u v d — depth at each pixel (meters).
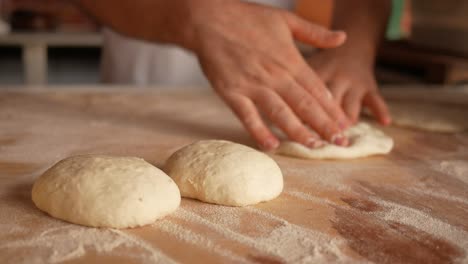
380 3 1.01
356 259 0.59
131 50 1.37
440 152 0.85
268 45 0.83
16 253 0.58
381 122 0.92
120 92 1.09
